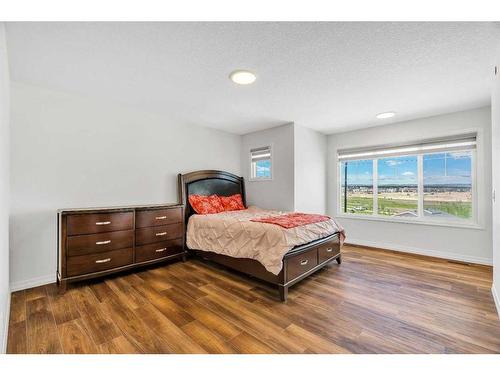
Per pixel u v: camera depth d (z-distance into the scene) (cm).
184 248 350
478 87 263
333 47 189
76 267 248
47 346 159
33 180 260
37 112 263
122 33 172
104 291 246
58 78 244
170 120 382
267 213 377
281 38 178
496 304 208
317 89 270
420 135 377
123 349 157
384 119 386
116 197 323
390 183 419
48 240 267
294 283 244
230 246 289
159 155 369
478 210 329
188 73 234
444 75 235
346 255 376
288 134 414
